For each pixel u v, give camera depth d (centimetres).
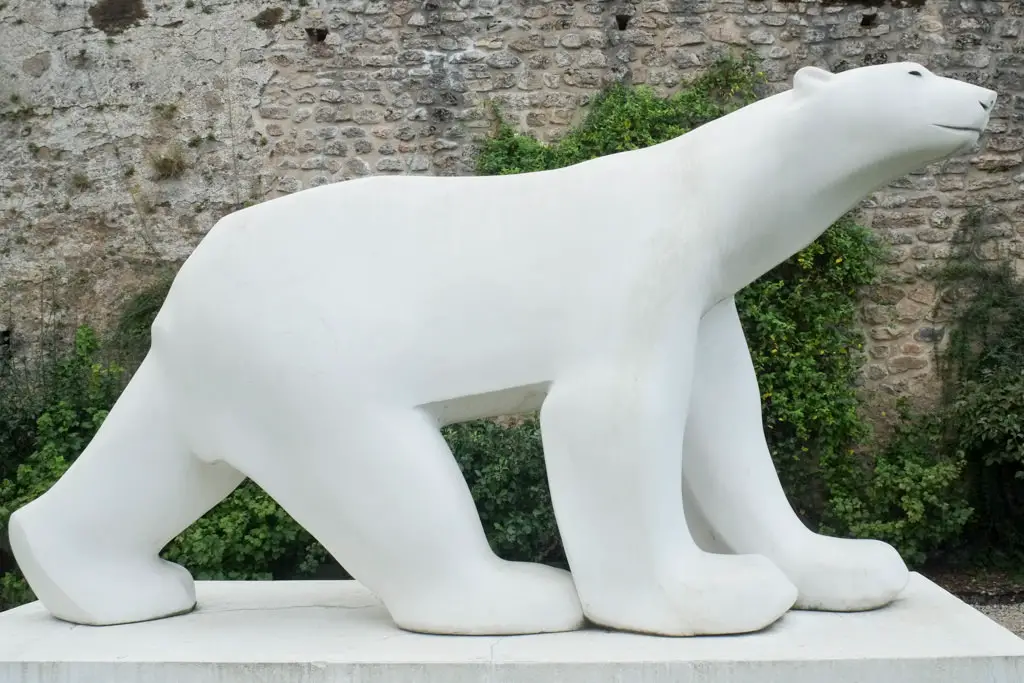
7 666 171
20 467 438
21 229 517
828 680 162
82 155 516
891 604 205
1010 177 495
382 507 183
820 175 190
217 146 510
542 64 504
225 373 191
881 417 484
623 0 504
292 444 186
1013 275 484
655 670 162
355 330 185
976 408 452
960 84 193
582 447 182
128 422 204
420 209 195
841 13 502
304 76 509
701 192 189
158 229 511
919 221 494
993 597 425
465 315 188
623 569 181
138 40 515
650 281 183
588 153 491
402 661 165
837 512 451
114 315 507
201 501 208
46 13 520
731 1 503
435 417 193
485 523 398
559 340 187
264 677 166
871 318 490
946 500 451
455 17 506
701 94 495
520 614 182
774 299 475
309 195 198
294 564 418
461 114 503
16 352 508
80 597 200
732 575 181
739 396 210
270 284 190
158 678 168
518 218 194
